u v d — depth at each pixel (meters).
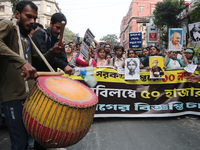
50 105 1.48
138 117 4.18
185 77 4.22
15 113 1.68
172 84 4.21
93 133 3.26
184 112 4.23
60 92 1.60
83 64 4.47
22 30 1.82
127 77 4.11
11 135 1.70
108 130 3.41
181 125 3.73
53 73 1.71
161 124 3.78
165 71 4.20
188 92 4.24
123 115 4.10
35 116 1.51
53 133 1.48
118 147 2.71
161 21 17.05
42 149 2.14
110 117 4.25
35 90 1.60
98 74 4.03
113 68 4.11
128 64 4.12
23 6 1.73
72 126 1.50
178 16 16.94
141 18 40.69
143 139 3.00
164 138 3.05
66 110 1.46
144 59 5.04
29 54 1.97
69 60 4.43
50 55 2.11
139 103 4.14
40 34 2.42
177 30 5.22
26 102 1.63
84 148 2.69
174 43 5.25
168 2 16.38
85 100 1.63
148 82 4.18
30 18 1.76
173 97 4.21
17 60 1.49
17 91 1.71
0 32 1.58
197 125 3.73
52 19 2.42
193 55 4.34
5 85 1.70
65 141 1.53
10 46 1.73
